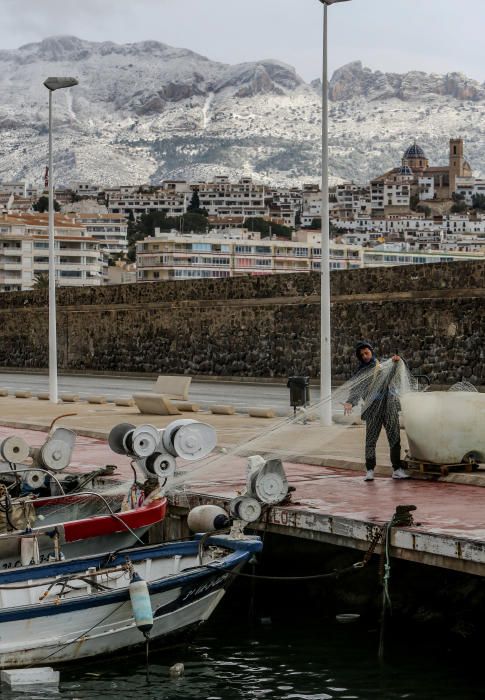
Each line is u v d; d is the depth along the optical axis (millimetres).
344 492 14680
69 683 11453
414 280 39594
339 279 42875
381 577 12008
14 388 45219
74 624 11734
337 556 14461
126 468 17797
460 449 15688
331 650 12297
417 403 15812
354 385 15828
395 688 11000
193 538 13180
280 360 46500
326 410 23109
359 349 15883
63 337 60094
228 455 19000
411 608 13391
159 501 13852
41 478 15086
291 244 196500
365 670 11578
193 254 192750
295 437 21562
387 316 40750
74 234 187625
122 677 11609
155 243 194000
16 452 15945
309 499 14062
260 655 12195
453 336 37938
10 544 12758
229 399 36094
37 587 11883
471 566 11039
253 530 14203
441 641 12492
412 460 16172
